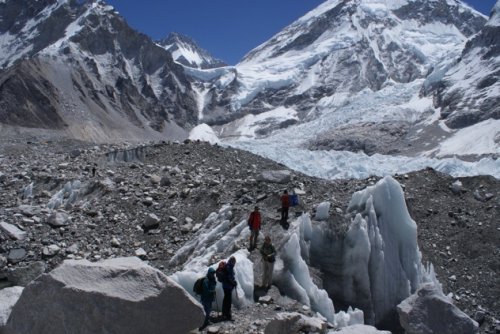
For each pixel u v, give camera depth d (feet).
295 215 69.92
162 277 34.17
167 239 80.33
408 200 88.12
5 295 40.22
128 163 117.50
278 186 88.33
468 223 83.10
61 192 100.73
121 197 93.97
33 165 126.72
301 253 64.03
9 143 241.14
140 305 32.53
